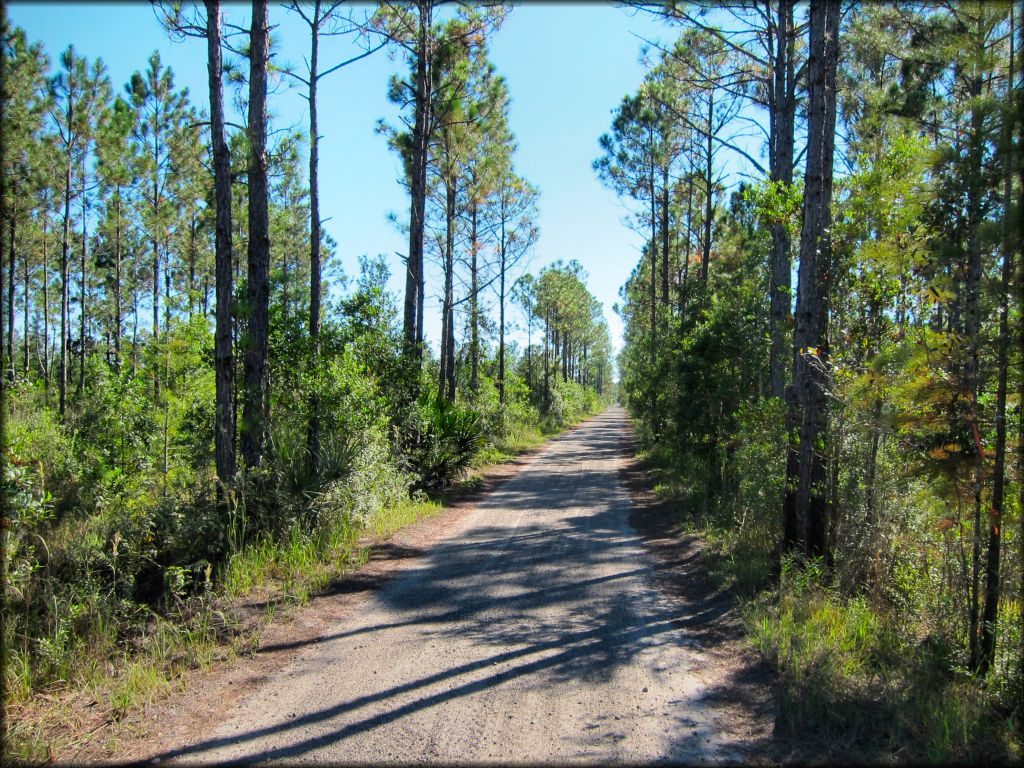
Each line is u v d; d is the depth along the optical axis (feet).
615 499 42.45
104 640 15.78
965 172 15.03
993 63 16.33
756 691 13.61
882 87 35.24
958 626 15.29
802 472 21.18
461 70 48.49
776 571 21.40
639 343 79.15
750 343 42.01
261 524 23.73
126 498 30.45
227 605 18.65
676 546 28.19
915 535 18.38
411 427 41.75
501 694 13.55
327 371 31.48
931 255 16.55
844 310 21.80
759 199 24.48
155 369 39.11
